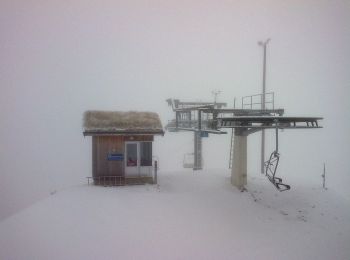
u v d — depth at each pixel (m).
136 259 9.38
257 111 16.88
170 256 9.66
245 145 17.39
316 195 16.66
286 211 14.75
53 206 13.54
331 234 12.31
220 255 9.91
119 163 17.34
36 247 9.92
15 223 11.77
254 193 16.69
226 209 14.30
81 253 9.61
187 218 12.85
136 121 17.83
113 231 11.20
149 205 14.02
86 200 14.37
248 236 11.58
